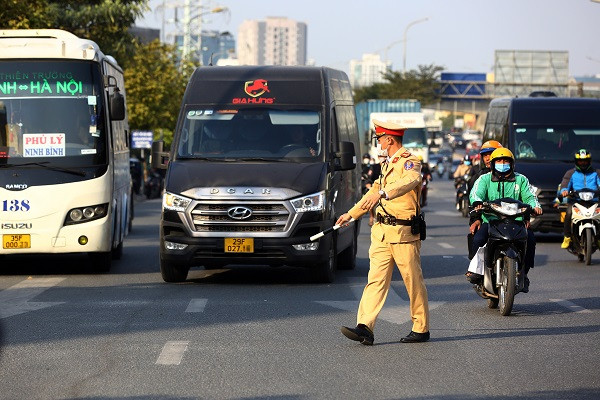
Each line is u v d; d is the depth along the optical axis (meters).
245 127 24.97
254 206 23.05
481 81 179.12
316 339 16.33
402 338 16.12
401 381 13.24
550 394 12.54
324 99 25.52
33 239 25.20
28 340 16.17
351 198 27.64
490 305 19.92
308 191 23.22
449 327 17.67
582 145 40.44
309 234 23.20
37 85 25.77
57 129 25.64
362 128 90.94
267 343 15.97
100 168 25.69
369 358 14.79
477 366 14.26
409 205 15.84
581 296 22.05
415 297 16.05
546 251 34.06
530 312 19.59
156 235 40.34
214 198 23.02
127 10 56.91
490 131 45.78
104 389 12.71
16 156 25.34
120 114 25.83
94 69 26.06
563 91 146.50
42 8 44.50
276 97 25.45
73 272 26.73
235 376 13.52
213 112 25.23
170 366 14.16
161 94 89.50
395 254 15.84
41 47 25.89
